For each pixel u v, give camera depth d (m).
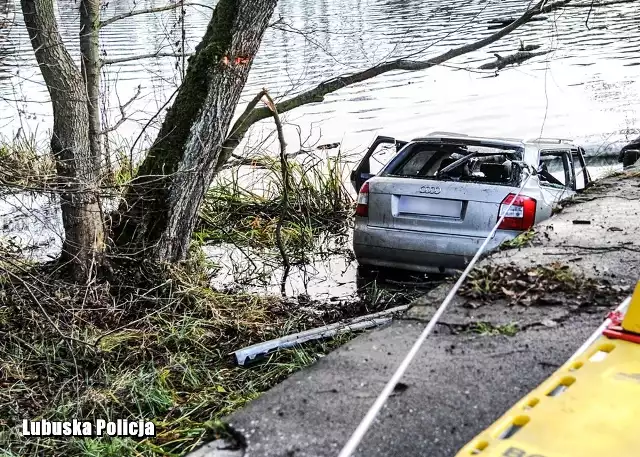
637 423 1.68
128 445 4.02
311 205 9.68
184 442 4.10
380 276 7.29
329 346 5.32
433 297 4.21
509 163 6.69
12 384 4.65
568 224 5.56
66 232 6.01
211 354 5.30
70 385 4.68
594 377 1.92
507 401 3.08
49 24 5.63
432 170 7.48
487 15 20.39
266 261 8.02
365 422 1.90
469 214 6.47
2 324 5.24
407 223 6.73
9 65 8.01
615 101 17.00
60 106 5.75
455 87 20.03
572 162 7.75
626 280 4.38
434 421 2.95
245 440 2.86
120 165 8.12
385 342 3.66
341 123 15.92
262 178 9.90
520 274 4.45
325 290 6.98
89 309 5.38
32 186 5.31
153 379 4.68
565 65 22.11
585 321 3.82
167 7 7.03
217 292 6.48
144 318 5.43
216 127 6.36
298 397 3.14
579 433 1.67
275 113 7.08
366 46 22.38
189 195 6.37
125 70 20.28
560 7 7.04
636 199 6.17
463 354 3.50
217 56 6.26
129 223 6.29
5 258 5.50
